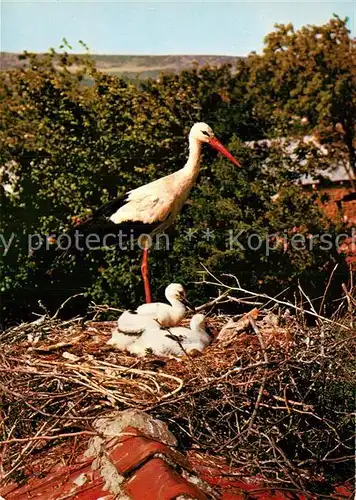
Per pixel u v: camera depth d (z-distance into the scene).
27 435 5.51
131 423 4.93
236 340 6.34
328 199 16.91
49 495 4.73
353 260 15.55
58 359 6.29
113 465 4.57
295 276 14.53
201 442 5.15
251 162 15.65
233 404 5.26
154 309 6.92
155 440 4.81
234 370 5.48
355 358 5.80
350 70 23.50
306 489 5.19
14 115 17.17
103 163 15.95
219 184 15.59
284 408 5.34
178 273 14.70
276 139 16.59
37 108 16.91
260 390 5.26
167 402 5.16
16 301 15.79
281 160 16.14
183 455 4.88
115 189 16.17
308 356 5.72
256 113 17.23
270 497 4.85
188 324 7.32
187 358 6.13
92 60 17.09
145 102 16.97
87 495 4.50
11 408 5.53
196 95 18.80
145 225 9.98
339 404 5.91
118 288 14.77
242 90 21.38
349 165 23.06
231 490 4.77
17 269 15.94
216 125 17.11
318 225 15.15
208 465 5.02
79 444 5.26
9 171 16.89
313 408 5.52
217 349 6.32
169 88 17.72
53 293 15.70
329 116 23.12
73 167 16.11
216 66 20.34
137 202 10.07
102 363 6.06
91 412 5.41
